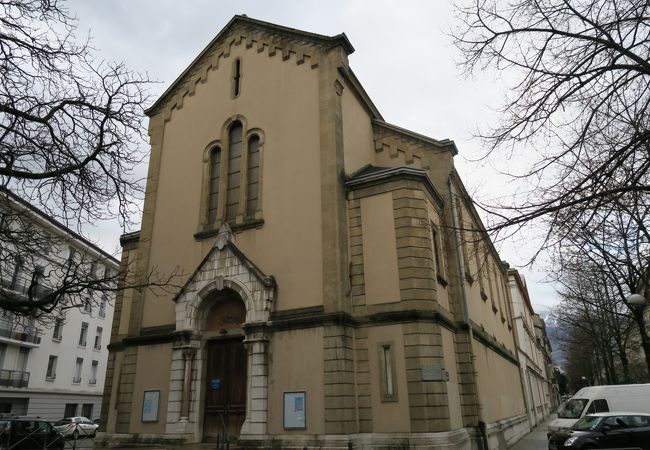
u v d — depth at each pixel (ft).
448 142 69.05
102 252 44.88
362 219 57.31
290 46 67.05
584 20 25.94
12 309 36.04
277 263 57.36
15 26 32.24
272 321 54.03
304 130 61.62
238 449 49.93
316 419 48.57
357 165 65.31
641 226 30.07
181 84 76.54
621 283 77.92
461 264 64.69
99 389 165.68
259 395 51.44
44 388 139.64
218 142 69.00
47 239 38.78
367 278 54.80
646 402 68.23
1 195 35.55
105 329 172.04
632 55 24.80
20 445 70.44
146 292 66.08
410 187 56.34
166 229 68.49
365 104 71.51
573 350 205.67
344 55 64.85
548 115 26.96
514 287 150.20
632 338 134.82
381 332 52.19
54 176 35.27
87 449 60.44
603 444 55.26
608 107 25.96
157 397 59.00
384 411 49.55
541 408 172.45
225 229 60.70
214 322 60.08
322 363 50.19
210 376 58.23
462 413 56.85
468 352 60.08
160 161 73.51
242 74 70.23
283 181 60.70
